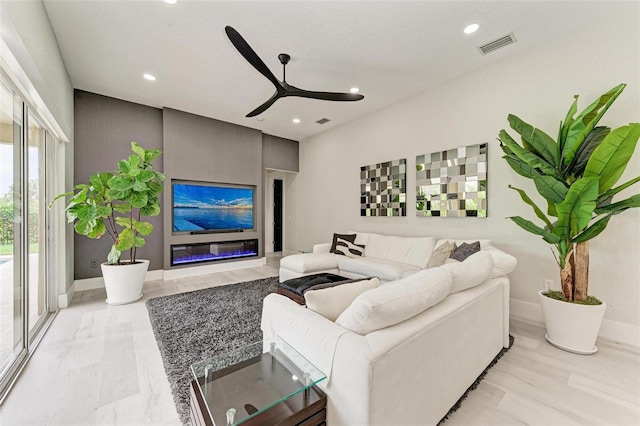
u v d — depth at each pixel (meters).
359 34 2.54
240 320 2.72
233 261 5.18
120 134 4.08
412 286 1.33
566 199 1.98
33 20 1.86
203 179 4.82
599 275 2.40
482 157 3.13
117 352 2.11
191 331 2.46
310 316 1.34
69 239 3.38
